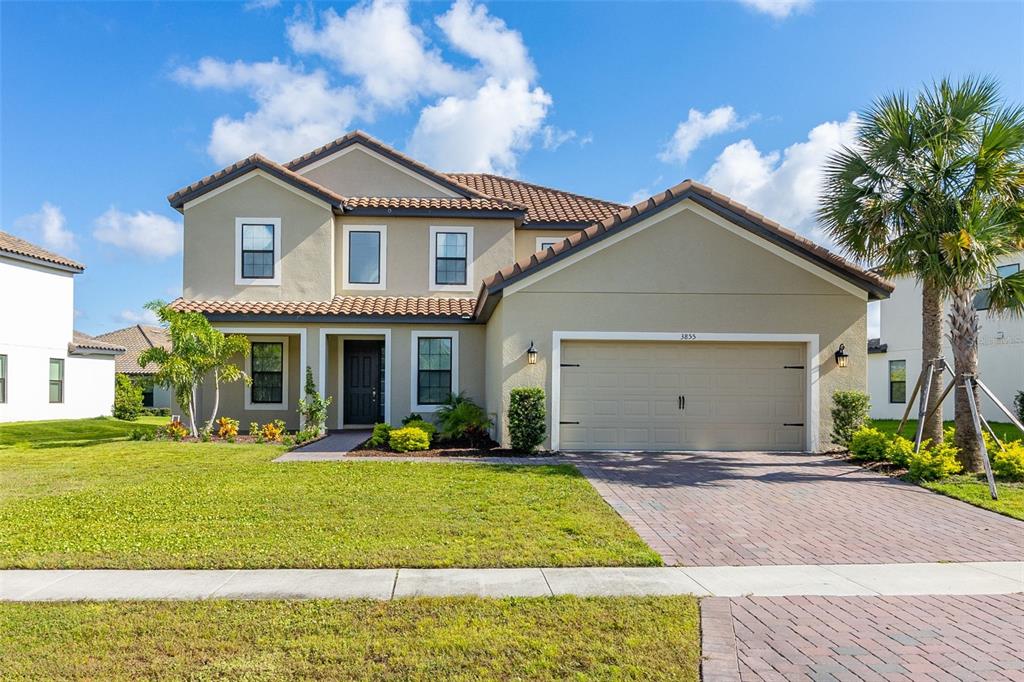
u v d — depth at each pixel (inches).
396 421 705.0
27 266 1004.6
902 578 244.2
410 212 743.1
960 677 163.3
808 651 178.1
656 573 245.3
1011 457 434.6
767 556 270.1
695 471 462.0
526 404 531.5
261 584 227.8
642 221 555.2
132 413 1221.7
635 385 560.1
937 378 485.4
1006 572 253.0
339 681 157.8
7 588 223.3
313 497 361.4
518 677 160.6
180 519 314.3
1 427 852.6
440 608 203.8
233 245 716.0
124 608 203.6
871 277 554.3
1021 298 466.0
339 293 745.6
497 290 547.2
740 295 559.2
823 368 561.0
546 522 311.1
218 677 159.5
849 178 501.4
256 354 749.3
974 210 442.9
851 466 489.1
